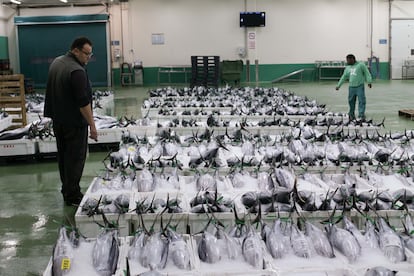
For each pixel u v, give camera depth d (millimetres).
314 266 2668
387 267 2645
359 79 9688
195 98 11172
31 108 9750
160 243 2785
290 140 5594
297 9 20594
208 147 5086
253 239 2822
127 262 2543
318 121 7391
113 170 4500
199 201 3535
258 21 20297
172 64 20734
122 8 20328
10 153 6645
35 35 20234
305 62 20953
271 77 20969
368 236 2951
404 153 5156
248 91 12367
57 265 2633
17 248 3873
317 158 4848
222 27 20547
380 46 21000
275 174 4133
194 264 2693
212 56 19688
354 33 20875
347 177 4316
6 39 20094
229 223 3354
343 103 12961
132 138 5871
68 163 4711
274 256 2762
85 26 20172
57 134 4707
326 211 3379
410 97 14281
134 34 20531
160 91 12617
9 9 20078
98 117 7914
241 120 8016
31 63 20406
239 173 4289
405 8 20781
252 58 20781
